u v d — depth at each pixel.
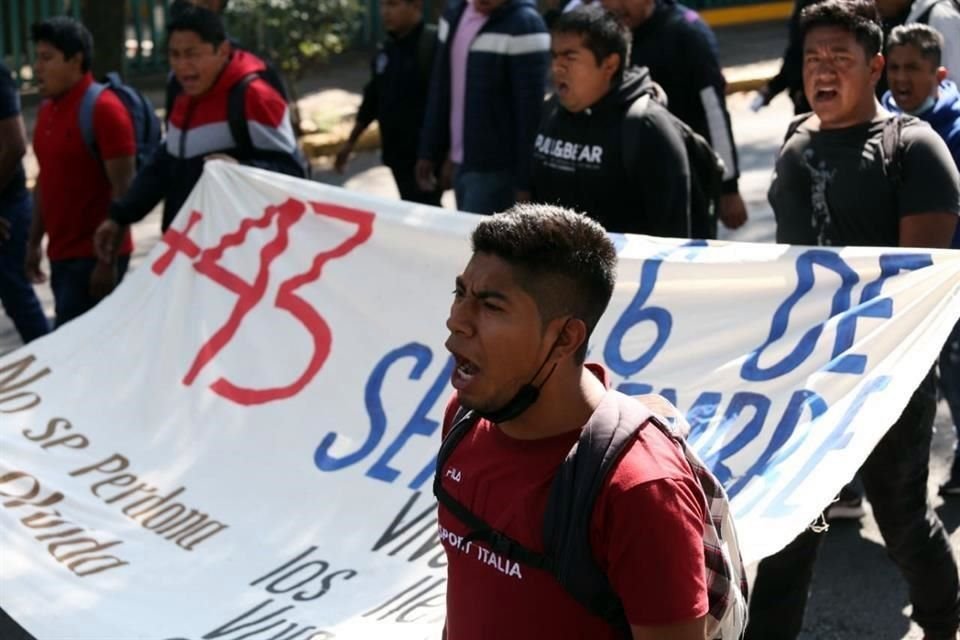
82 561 4.16
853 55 4.02
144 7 14.12
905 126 4.03
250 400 4.75
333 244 4.82
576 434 2.34
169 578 4.07
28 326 6.90
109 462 4.68
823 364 3.64
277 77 5.98
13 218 6.73
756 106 7.36
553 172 4.93
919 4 5.68
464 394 2.35
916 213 3.96
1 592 4.03
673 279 4.02
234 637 3.75
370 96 8.18
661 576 2.19
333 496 4.34
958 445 5.20
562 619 2.31
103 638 3.81
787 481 3.30
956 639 4.12
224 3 7.10
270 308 4.88
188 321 5.01
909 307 3.54
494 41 6.59
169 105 6.54
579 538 2.24
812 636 4.52
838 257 3.76
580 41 4.68
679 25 6.13
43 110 6.39
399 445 4.40
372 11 14.77
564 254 2.29
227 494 4.48
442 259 4.60
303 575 4.04
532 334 2.30
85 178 6.30
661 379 3.94
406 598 3.80
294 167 5.86
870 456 3.90
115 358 5.03
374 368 4.60
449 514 2.45
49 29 6.17
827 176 4.13
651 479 2.21
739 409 3.74
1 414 4.87
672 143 4.70
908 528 3.95
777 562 3.73
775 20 16.97
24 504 4.43
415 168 8.00
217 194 5.11
